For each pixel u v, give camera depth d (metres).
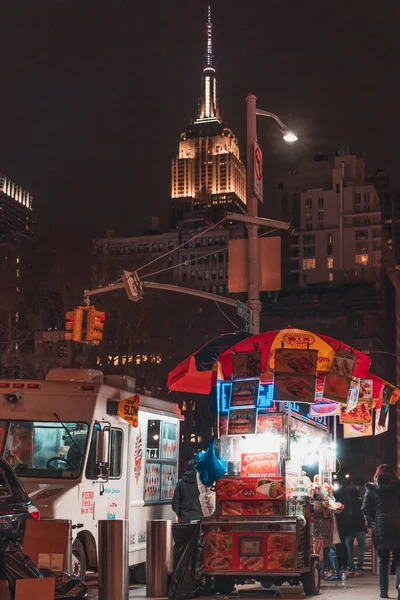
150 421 16.62
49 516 13.12
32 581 8.83
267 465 13.51
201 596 13.77
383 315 128.62
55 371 15.27
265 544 13.26
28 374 47.84
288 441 13.55
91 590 14.54
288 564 13.16
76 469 14.00
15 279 49.75
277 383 13.22
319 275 144.88
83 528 13.85
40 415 14.32
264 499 13.37
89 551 14.21
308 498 14.28
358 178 153.75
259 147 21.88
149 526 13.84
